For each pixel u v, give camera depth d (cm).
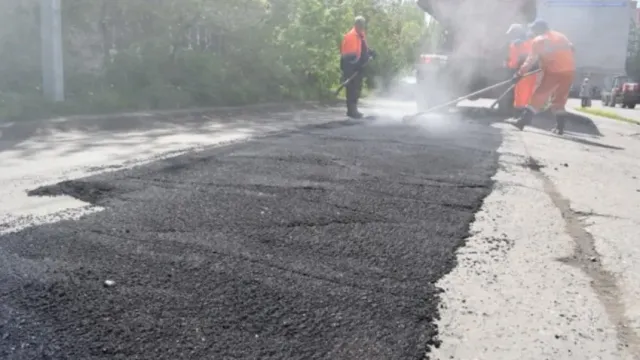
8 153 548
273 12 1270
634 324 225
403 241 296
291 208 341
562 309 234
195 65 1113
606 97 3181
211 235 289
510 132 822
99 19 1010
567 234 335
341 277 246
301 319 207
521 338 208
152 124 838
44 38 844
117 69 1008
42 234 283
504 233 325
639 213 398
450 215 350
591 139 866
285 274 245
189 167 441
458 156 558
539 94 850
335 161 486
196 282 233
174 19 1071
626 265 288
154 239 280
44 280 228
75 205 339
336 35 1563
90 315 203
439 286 245
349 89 956
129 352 182
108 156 532
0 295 214
